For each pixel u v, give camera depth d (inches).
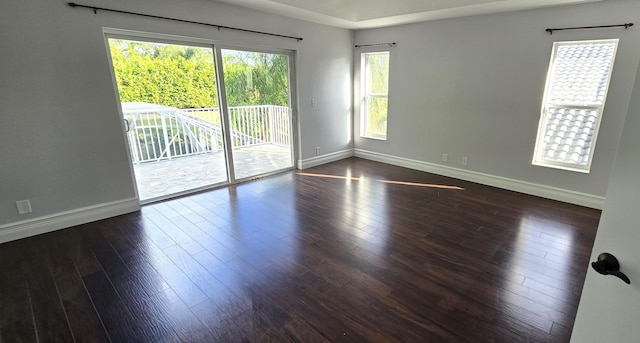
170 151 196.1
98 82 118.3
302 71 185.5
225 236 112.4
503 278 86.7
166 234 114.2
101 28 115.0
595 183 133.3
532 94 144.8
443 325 70.0
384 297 79.4
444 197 149.4
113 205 129.3
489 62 155.3
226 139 163.2
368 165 208.5
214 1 140.2
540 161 150.0
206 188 161.8
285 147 202.5
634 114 29.6
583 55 130.6
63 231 116.8
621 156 31.2
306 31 180.9
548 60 137.8
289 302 78.0
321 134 206.8
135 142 182.5
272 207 138.6
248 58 163.8
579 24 127.7
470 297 79.1
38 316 74.4
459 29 162.4
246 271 91.4
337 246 104.9
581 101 134.3
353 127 228.5
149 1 123.2
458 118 172.6
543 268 91.1
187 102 147.6
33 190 111.5
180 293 81.9
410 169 198.7
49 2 103.9
